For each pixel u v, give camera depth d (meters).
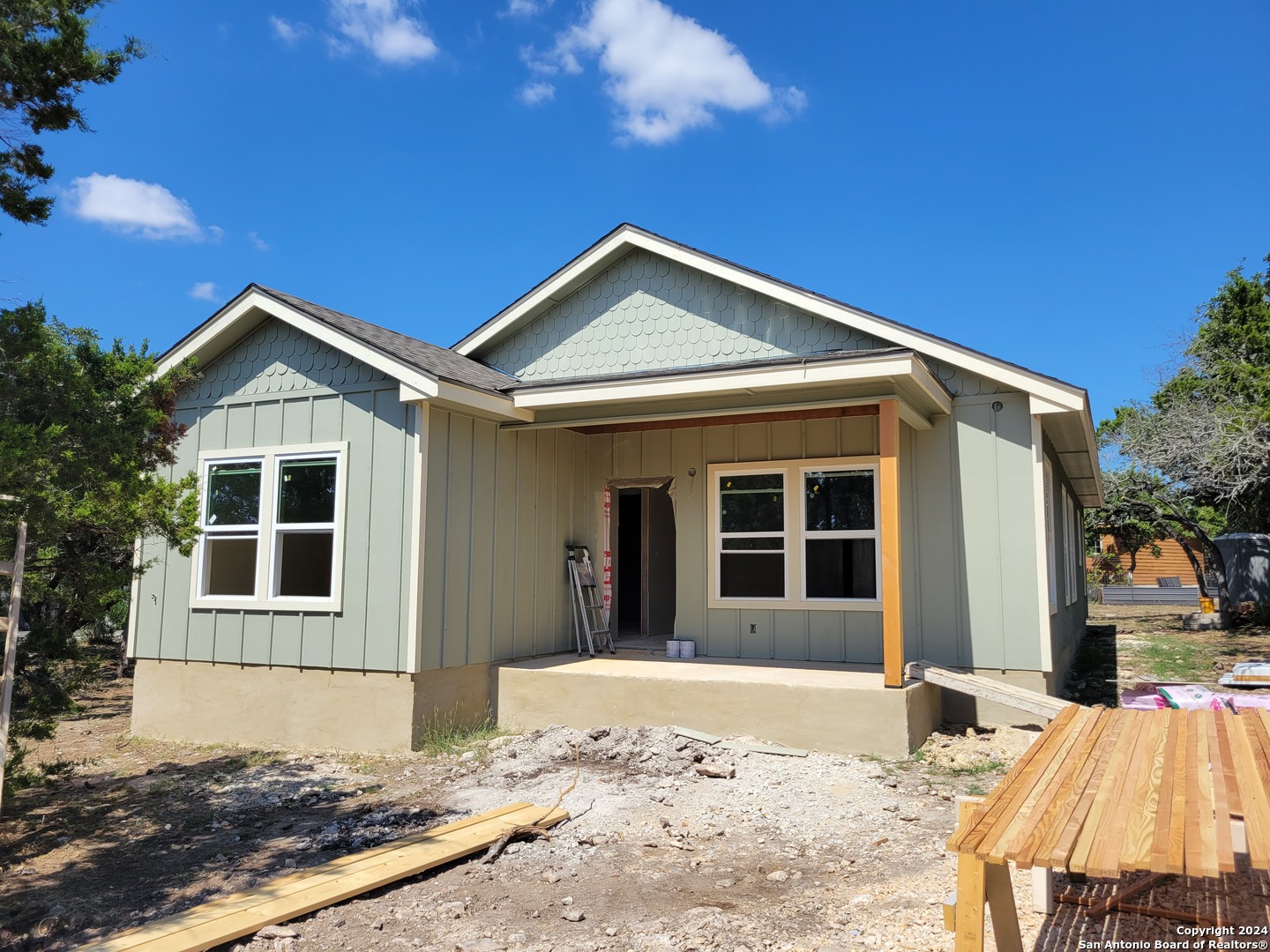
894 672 8.33
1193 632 20.02
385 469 8.97
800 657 10.55
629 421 10.04
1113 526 29.45
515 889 5.11
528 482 10.64
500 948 4.26
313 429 9.41
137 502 6.14
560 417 10.18
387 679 8.72
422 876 5.34
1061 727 4.82
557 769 7.83
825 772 7.55
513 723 9.55
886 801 6.74
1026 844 2.70
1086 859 2.58
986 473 9.52
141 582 10.10
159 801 7.40
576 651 11.45
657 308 11.19
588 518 11.90
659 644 12.48
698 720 8.83
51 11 6.39
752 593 10.90
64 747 9.54
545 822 6.18
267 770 8.25
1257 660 14.38
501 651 10.01
